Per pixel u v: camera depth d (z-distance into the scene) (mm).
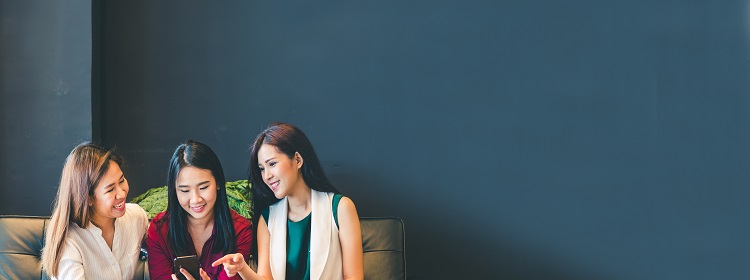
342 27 3707
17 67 3564
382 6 3689
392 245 3191
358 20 3701
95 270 2836
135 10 3736
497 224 3646
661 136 3549
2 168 3576
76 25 3549
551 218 3615
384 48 3691
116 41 3734
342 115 3713
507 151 3635
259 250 2938
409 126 3684
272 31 3732
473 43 3645
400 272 3170
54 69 3553
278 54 3732
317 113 3723
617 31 3572
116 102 3744
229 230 2908
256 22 3736
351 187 3715
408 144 3686
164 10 3746
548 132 3609
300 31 3725
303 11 3725
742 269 3514
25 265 3004
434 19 3668
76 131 3551
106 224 2883
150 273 2920
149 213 3281
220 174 2891
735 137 3512
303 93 3727
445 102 3664
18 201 3572
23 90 3564
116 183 2803
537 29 3609
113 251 2900
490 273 3658
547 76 3607
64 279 2746
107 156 2809
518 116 3625
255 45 3738
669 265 3557
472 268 3666
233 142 3744
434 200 3678
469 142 3652
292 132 2885
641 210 3566
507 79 3629
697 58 3529
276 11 3730
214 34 3746
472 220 3660
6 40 3566
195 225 2920
